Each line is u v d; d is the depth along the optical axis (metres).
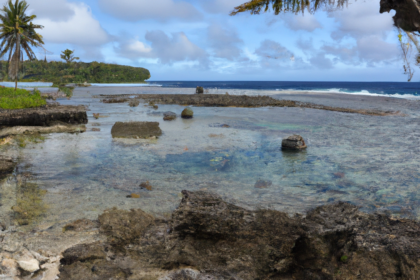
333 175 6.79
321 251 3.25
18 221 4.06
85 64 118.94
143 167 7.27
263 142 10.44
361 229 3.65
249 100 27.16
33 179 6.11
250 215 4.25
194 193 5.07
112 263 3.03
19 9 24.36
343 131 12.84
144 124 11.58
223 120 16.00
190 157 8.29
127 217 4.14
